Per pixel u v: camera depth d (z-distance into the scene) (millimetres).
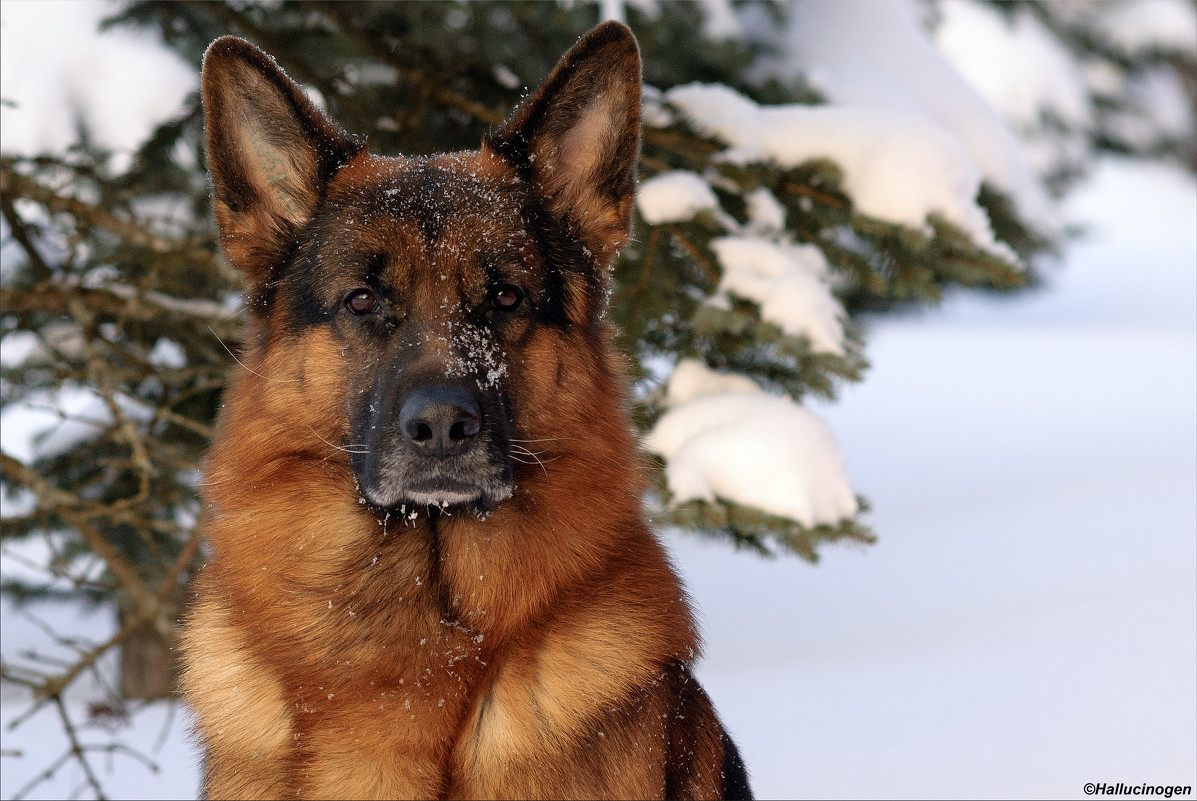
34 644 9719
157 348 7719
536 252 3773
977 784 5184
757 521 5242
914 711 6410
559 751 3314
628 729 3361
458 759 3361
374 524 3521
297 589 3500
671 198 5727
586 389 3809
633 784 3307
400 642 3439
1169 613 7629
